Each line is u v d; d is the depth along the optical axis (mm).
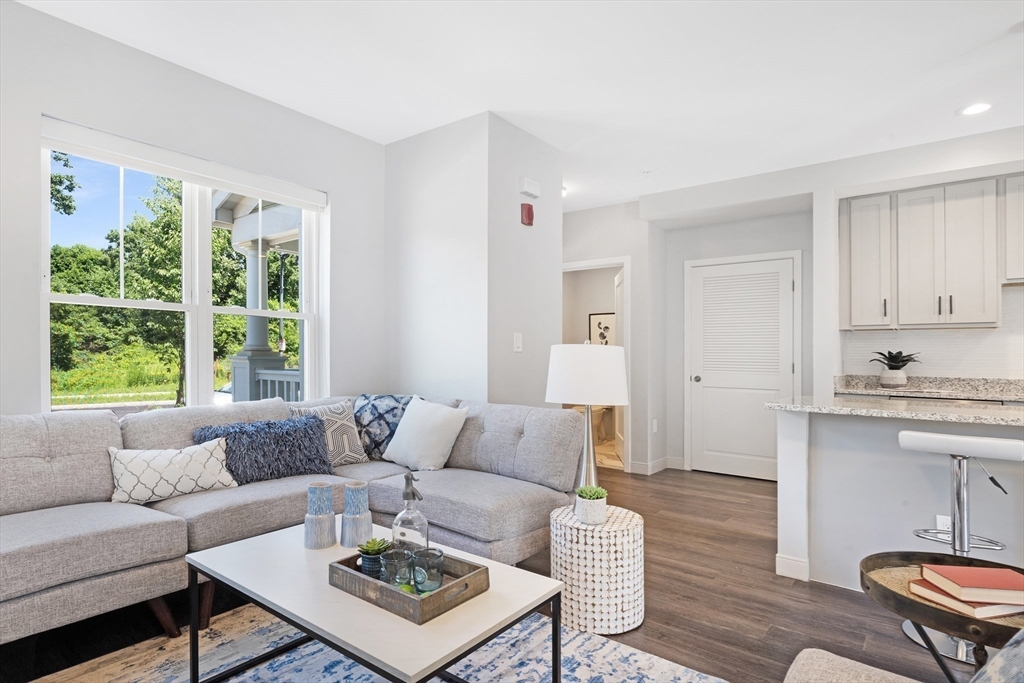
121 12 2449
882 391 4117
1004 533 2273
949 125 3510
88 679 1831
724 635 2172
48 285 2594
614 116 3451
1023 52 2682
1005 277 3699
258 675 1865
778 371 4898
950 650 2037
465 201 3484
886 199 4141
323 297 3670
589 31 2547
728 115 3410
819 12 2387
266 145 3295
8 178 2377
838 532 2656
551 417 2863
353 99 3277
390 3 2352
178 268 3053
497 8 2379
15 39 2393
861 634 2180
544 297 3822
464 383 3467
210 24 2535
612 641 2125
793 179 4316
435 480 2715
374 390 3887
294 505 2480
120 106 2703
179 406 3047
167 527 2084
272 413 3062
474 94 3182
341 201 3709
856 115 3385
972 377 4035
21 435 2225
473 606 1453
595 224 5500
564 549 2264
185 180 2992
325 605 1447
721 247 5211
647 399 5160
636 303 5230
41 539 1830
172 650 2021
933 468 2438
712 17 2432
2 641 1722
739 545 3213
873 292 4164
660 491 4496
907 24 2463
